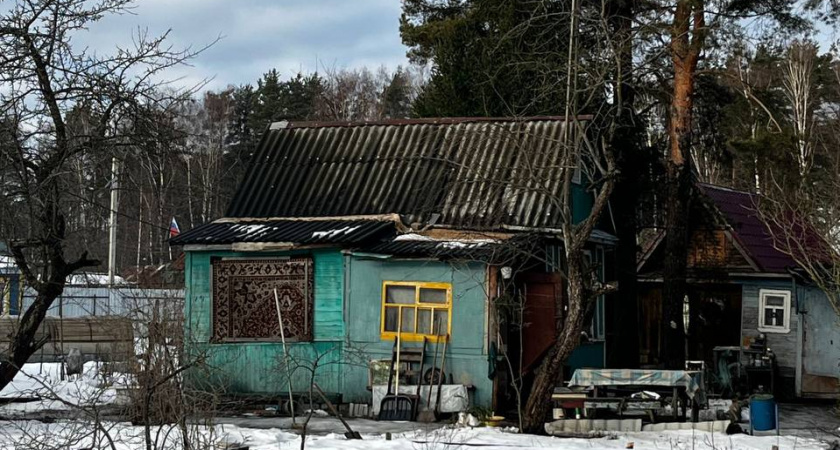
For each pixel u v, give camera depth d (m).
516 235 20.25
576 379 17.67
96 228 18.92
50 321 25.69
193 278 21.14
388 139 24.09
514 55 22.03
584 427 17.09
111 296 28.77
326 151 24.20
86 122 16.22
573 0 17.12
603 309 24.56
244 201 23.17
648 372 17.47
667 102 24.38
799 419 20.75
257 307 20.80
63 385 21.33
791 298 26.16
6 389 21.48
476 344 19.38
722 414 18.67
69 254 22.58
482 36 28.62
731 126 26.92
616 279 26.39
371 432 16.86
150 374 13.34
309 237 20.44
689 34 22.52
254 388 20.58
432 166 23.02
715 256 27.42
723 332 28.27
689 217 27.41
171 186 18.22
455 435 15.99
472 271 19.50
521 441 15.39
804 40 23.91
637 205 26.94
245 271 20.94
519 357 20.48
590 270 16.69
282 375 20.27
